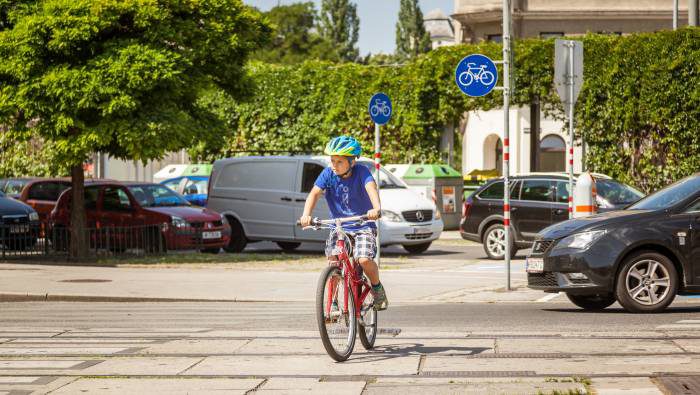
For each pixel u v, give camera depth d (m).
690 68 46.84
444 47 51.56
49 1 33.12
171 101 34.09
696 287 19.14
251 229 39.59
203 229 37.38
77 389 12.47
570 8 84.12
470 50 50.78
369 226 14.12
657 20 83.69
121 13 32.78
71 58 33.34
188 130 33.78
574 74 26.31
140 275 29.59
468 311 20.38
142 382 12.83
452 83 51.22
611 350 14.48
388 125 53.03
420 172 48.81
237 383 12.60
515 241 34.91
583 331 16.53
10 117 33.09
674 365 13.14
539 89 49.34
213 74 36.22
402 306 21.77
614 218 19.47
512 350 14.68
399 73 52.66
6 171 57.81
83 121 33.12
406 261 34.56
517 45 49.47
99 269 31.80
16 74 32.41
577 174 34.06
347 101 54.03
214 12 34.75
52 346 16.14
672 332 16.20
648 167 47.88
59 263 34.41
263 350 15.22
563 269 19.38
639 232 19.09
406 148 52.97
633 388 11.64
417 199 38.03
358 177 13.95
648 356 13.93
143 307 22.88
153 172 61.34
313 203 14.02
